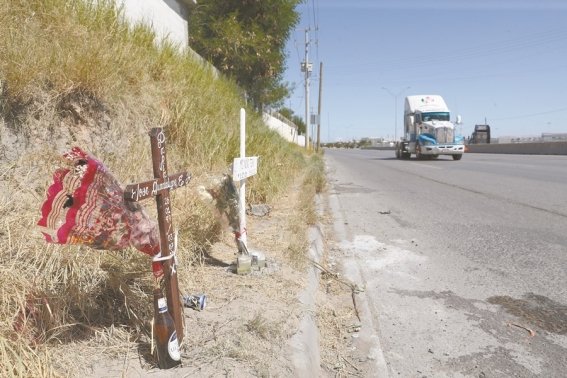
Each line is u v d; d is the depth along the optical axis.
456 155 26.08
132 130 5.12
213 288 3.48
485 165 19.50
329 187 11.70
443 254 5.46
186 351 2.55
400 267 5.01
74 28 5.01
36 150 3.80
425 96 27.62
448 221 7.31
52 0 5.03
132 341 2.60
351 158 32.84
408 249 5.71
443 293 4.25
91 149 4.38
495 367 3.00
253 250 4.37
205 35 13.95
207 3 14.09
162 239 2.37
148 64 6.24
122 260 3.05
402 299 4.11
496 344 3.30
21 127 3.73
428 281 4.57
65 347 2.41
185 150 5.91
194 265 3.82
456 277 4.66
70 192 2.07
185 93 6.70
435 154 26.08
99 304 2.80
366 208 8.65
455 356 3.14
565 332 3.47
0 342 2.05
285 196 7.75
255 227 5.48
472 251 5.55
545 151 29.31
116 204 2.21
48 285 2.58
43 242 2.79
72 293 2.62
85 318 2.65
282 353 2.69
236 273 3.84
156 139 2.30
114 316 2.77
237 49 13.75
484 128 51.88
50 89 4.11
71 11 5.31
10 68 3.62
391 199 9.76
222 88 8.84
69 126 4.24
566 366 3.00
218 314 3.04
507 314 3.79
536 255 5.32
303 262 4.37
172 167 5.50
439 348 3.25
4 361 2.01
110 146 4.67
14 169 3.51
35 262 2.65
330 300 4.03
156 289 2.36
